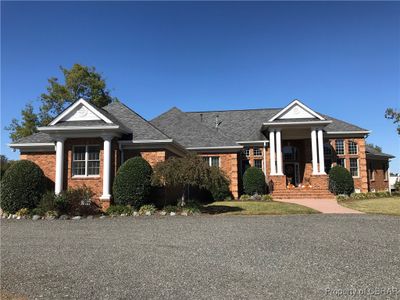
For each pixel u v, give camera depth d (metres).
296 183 28.89
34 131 43.34
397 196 24.44
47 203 15.52
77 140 18.45
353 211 16.84
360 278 5.95
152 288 5.55
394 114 30.16
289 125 25.52
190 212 15.96
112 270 6.64
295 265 6.81
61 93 44.06
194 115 33.31
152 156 18.94
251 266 6.77
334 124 28.69
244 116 32.16
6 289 5.66
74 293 5.41
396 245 8.61
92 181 18.12
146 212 15.84
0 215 16.20
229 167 25.38
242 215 15.55
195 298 5.07
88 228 12.06
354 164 27.72
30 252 8.34
